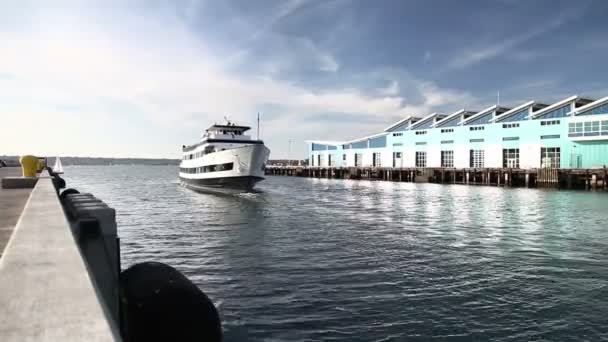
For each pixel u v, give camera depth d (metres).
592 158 61.97
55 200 7.10
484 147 75.69
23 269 2.58
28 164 14.43
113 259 6.20
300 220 28.34
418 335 9.48
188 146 62.22
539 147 67.62
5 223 6.07
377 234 22.67
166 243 20.02
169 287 4.40
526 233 23.05
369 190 62.75
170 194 51.91
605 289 12.70
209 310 4.33
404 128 95.62
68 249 3.18
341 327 9.89
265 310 10.94
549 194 52.91
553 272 14.62
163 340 4.14
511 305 11.34
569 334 9.56
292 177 121.00
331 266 15.44
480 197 49.22
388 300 11.70
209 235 22.27
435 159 84.94
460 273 14.48
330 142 116.38
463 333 9.60
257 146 41.84
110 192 57.16
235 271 14.73
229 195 47.00
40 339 1.58
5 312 1.85
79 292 2.16
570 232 23.42
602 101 60.25
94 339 1.60
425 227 25.28
